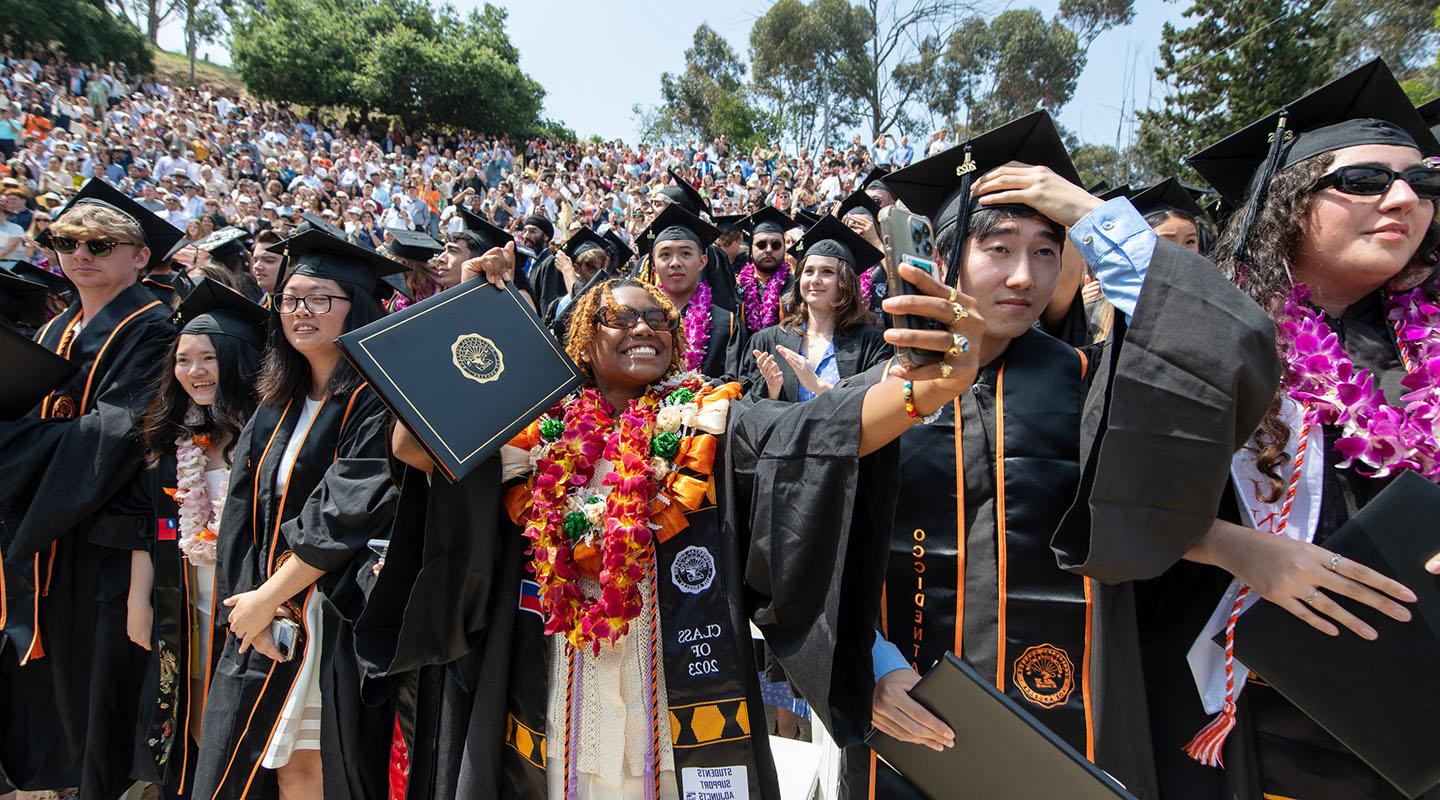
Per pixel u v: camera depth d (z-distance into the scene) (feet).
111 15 130.00
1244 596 5.51
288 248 9.30
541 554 6.45
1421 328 5.52
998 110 130.93
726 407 6.70
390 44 128.06
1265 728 5.71
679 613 6.42
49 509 10.35
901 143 79.61
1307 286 5.95
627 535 6.17
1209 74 48.44
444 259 17.53
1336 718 5.05
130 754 11.18
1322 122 6.03
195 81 153.28
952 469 6.09
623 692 6.66
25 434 10.74
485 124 137.90
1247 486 5.60
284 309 9.05
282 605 8.79
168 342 11.69
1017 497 5.85
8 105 66.54
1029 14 127.13
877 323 15.70
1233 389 4.73
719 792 6.33
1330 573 4.88
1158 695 6.07
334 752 8.54
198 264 20.56
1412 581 4.82
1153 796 5.66
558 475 6.63
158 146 70.69
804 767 10.00
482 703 6.76
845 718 5.58
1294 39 46.32
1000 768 5.24
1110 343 5.49
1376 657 4.92
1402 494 4.95
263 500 9.09
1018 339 6.34
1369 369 5.73
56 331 12.43
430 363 6.01
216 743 8.68
